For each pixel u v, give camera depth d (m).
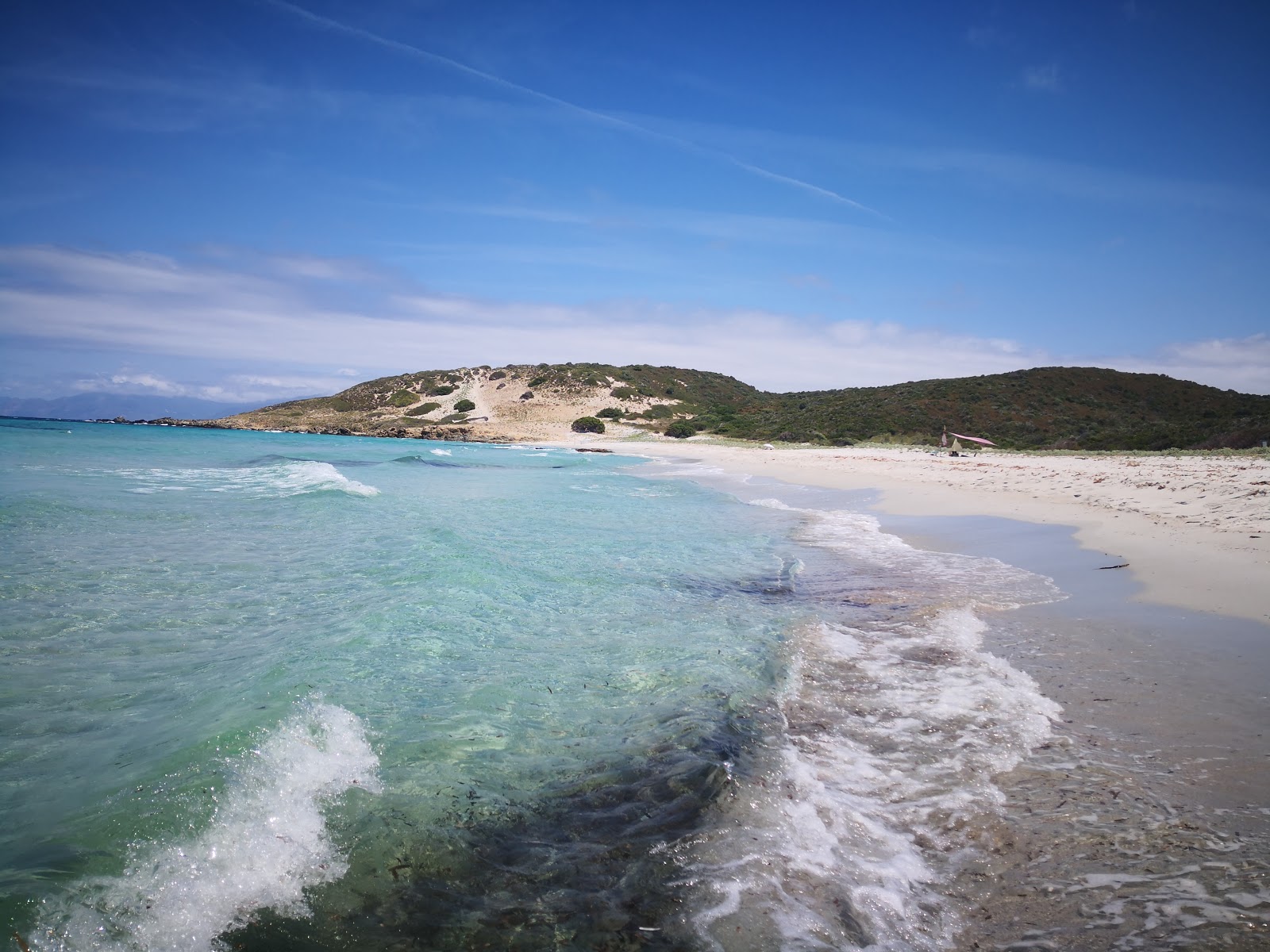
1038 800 3.61
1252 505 11.53
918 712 4.77
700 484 24.56
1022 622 6.88
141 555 8.92
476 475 27.00
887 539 12.09
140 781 3.58
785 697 5.08
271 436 58.62
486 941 2.68
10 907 2.65
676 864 3.17
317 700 4.73
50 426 58.12
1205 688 5.00
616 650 6.16
